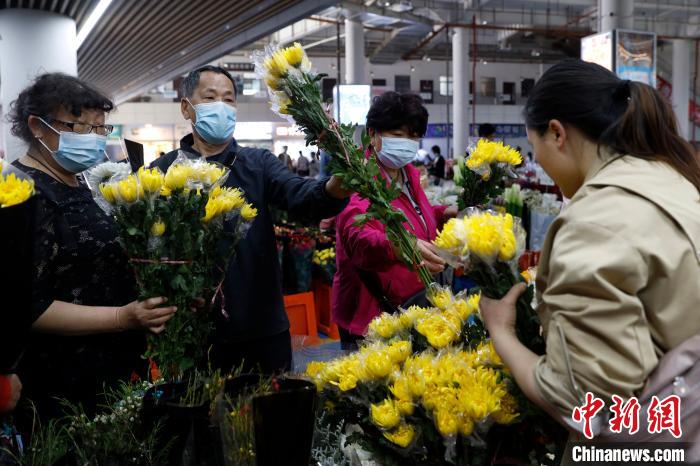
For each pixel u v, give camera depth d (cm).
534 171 651
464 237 101
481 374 106
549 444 110
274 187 201
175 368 139
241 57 2386
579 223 90
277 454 102
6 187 108
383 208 151
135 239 135
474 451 106
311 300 441
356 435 119
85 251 168
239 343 197
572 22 1902
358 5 1380
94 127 170
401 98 218
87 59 1355
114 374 175
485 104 2789
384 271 204
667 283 88
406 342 118
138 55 1293
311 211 185
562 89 103
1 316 103
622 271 85
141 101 2392
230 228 174
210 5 858
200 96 206
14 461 121
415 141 220
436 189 514
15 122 171
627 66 999
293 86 150
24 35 763
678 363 87
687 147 103
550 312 92
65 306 153
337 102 1043
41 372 164
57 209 164
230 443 105
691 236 89
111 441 119
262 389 111
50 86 165
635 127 100
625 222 88
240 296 195
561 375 88
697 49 2192
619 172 96
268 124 2059
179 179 133
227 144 213
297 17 849
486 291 106
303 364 161
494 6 1866
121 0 843
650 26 2017
